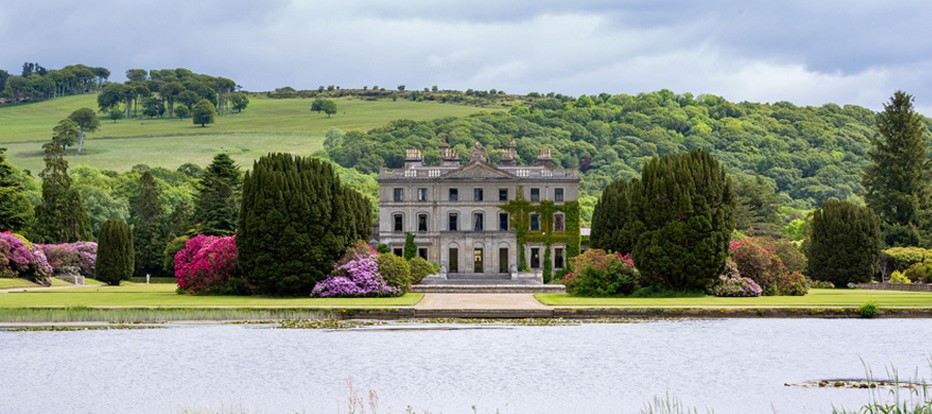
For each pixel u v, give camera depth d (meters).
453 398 44.12
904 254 125.06
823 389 45.31
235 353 55.16
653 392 45.09
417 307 74.88
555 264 128.75
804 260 101.19
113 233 119.12
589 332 63.72
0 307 71.62
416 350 56.12
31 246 111.50
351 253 91.69
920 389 44.84
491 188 128.88
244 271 89.19
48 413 41.34
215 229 139.12
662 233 88.38
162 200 179.62
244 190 90.00
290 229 87.38
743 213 175.75
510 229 128.38
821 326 66.56
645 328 65.81
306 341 59.62
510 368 50.72
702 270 87.81
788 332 63.34
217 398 44.06
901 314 71.88
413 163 133.25
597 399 43.75
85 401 43.50
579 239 128.12
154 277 148.62
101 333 63.12
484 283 118.75
